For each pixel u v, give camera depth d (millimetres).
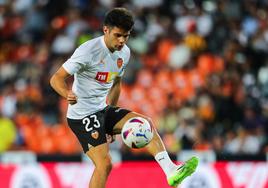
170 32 53531
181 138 43562
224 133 45000
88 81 23281
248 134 45000
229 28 53906
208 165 31531
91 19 54938
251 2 56812
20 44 54750
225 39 52906
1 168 31156
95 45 22828
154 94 48375
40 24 55812
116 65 23406
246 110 46594
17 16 57312
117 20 22484
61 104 47500
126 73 49125
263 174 31953
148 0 56375
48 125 46625
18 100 48344
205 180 31375
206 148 43188
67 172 31047
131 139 22391
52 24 55406
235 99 47344
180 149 43094
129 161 31188
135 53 50562
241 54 52406
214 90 47344
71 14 54719
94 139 23250
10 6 57812
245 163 31859
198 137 43969
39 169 31125
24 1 57906
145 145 22594
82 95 23422
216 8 55625
